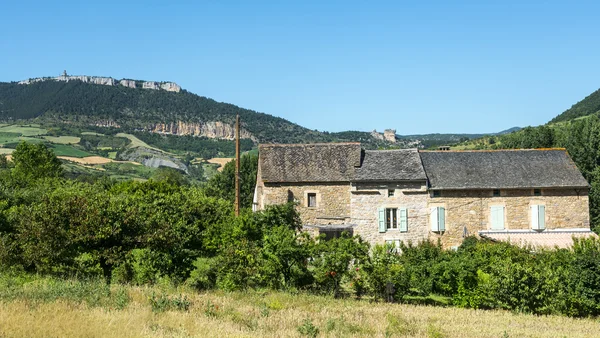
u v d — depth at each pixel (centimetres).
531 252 2931
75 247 2311
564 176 3897
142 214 2656
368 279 2345
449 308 2189
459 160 4062
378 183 3856
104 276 2289
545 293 2200
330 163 4012
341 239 2441
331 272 2338
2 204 3612
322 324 1603
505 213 3819
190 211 4366
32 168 7412
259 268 2305
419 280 2372
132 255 2342
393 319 1723
